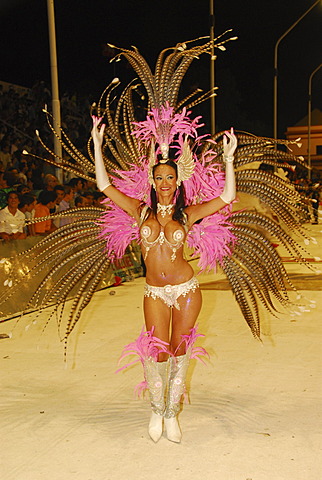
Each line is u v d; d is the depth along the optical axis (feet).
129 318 25.11
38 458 12.28
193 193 13.55
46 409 14.97
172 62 13.75
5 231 26.99
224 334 21.89
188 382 16.65
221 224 13.89
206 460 12.00
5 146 53.26
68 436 13.33
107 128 14.58
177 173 12.96
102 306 27.73
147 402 15.34
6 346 20.88
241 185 14.10
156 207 13.16
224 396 15.55
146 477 11.35
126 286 33.37
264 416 14.17
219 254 14.03
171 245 12.88
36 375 17.65
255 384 16.40
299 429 13.38
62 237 14.82
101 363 18.74
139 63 13.89
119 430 13.61
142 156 14.12
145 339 13.02
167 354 13.43
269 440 12.84
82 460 12.15
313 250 48.57
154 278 13.21
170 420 13.08
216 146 14.03
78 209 14.71
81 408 14.99
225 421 13.93
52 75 37.40
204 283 33.01
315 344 20.36
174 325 13.43
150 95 13.80
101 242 14.79
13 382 17.06
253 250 14.32
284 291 14.64
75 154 15.02
